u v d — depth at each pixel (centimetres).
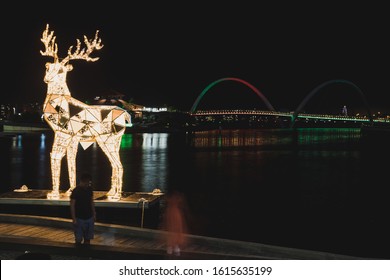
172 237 1182
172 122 17075
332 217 2014
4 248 879
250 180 3325
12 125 9944
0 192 2492
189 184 2998
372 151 6919
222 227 1777
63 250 854
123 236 1216
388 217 2019
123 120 1630
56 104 1571
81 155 4872
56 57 1573
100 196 1650
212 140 9625
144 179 3206
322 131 18162
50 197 1598
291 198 2536
